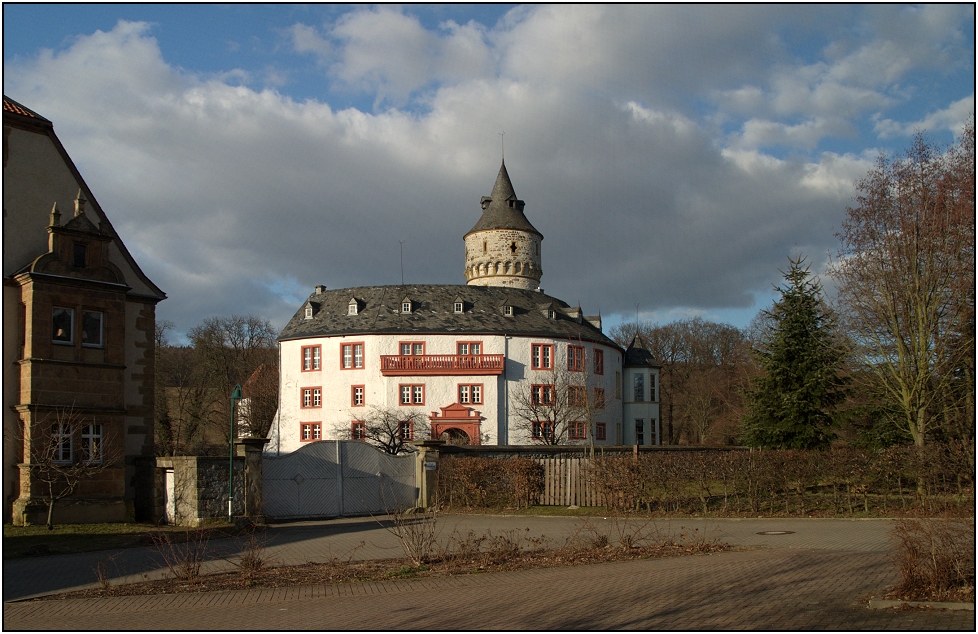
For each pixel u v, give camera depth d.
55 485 23.92
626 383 73.06
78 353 25.12
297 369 63.66
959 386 28.77
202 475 24.16
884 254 29.09
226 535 22.27
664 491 27.03
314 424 62.31
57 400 24.39
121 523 24.09
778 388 35.31
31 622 11.43
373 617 11.15
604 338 68.50
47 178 26.08
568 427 58.94
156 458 25.61
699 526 22.69
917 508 23.86
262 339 89.50
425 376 60.56
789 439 34.97
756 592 11.91
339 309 65.38
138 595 13.53
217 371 79.69
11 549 19.31
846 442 36.12
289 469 27.19
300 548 19.53
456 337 62.09
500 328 62.69
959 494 23.55
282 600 12.70
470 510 29.42
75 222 25.44
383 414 57.75
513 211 84.62
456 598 12.41
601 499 28.48
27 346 24.19
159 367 71.88
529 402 61.88
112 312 26.08
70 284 25.09
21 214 25.28
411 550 17.12
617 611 10.97
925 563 11.52
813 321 35.25
